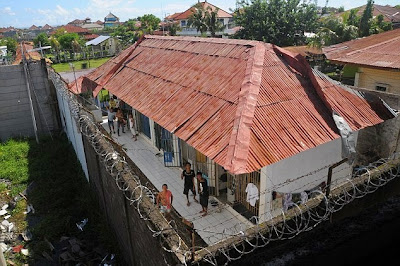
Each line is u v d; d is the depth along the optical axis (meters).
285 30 40.84
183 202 10.22
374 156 10.55
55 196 13.25
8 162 16.38
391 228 3.99
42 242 10.56
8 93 19.17
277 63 9.85
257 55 9.77
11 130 19.81
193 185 9.84
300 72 9.86
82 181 14.16
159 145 13.62
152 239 6.16
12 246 10.62
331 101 9.33
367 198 5.82
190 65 11.74
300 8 41.41
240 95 8.52
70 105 14.46
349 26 33.69
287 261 4.12
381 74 15.19
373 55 15.45
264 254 4.54
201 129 8.31
